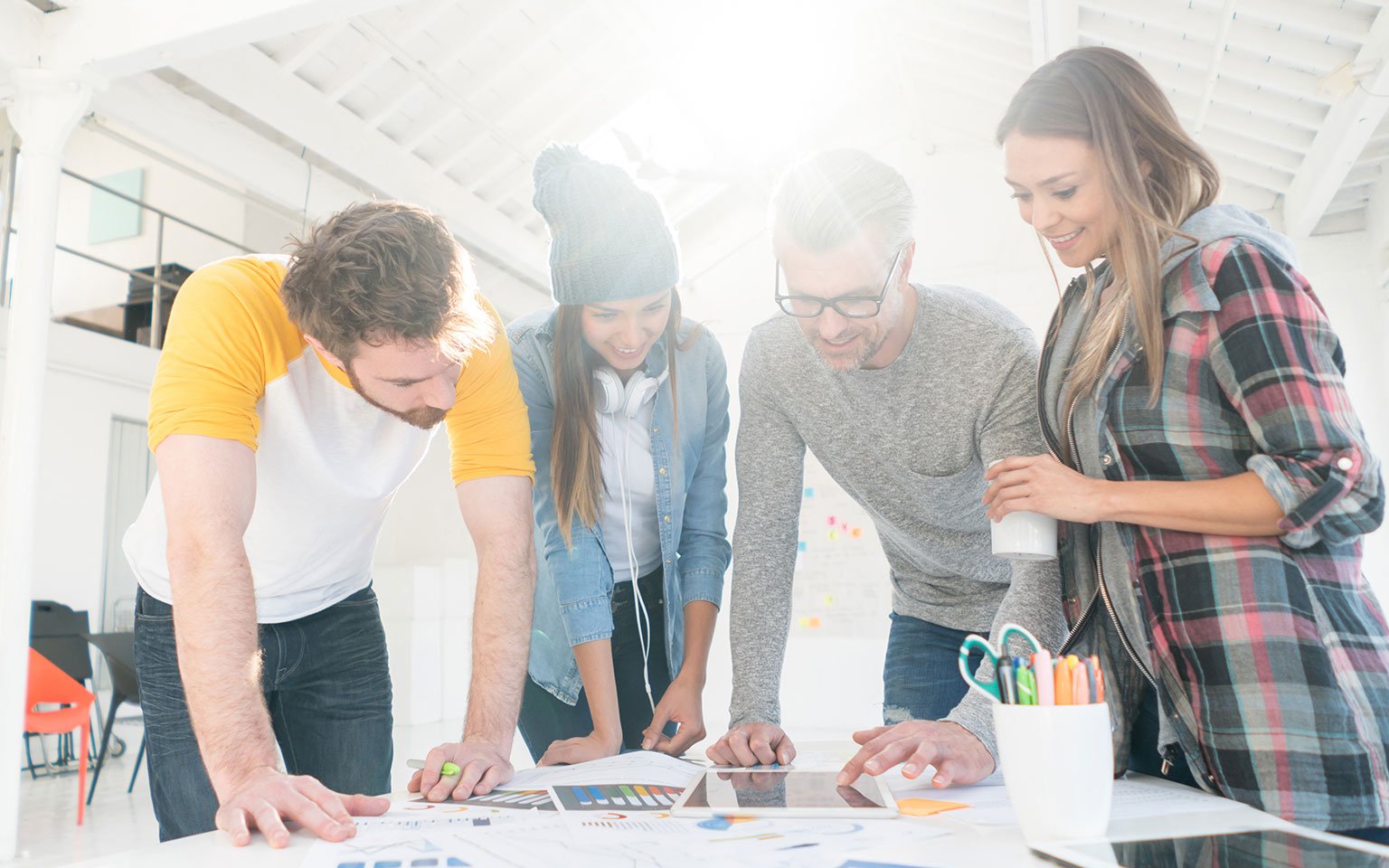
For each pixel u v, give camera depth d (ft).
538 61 18.03
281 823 2.61
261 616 4.62
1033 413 4.39
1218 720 2.99
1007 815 2.63
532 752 5.77
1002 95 20.33
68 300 27.76
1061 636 3.67
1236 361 3.04
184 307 3.75
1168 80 16.10
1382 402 17.75
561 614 5.44
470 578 26.78
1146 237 3.18
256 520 4.39
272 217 27.89
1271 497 2.93
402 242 3.47
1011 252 21.15
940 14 18.13
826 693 21.18
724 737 4.07
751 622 4.79
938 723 3.38
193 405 3.56
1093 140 3.28
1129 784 3.18
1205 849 2.05
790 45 19.25
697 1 17.21
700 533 5.53
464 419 4.24
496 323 4.31
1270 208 18.75
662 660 5.62
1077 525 3.59
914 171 21.85
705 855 2.22
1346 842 2.08
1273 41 13.98
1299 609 2.96
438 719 25.16
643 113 20.81
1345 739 2.85
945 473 4.77
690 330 5.51
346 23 15.30
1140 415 3.25
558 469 4.99
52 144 11.94
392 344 3.47
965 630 5.38
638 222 4.74
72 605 20.26
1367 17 12.73
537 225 21.84
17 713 10.89
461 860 2.25
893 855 2.16
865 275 4.00
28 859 10.94
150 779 4.51
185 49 11.76
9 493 11.22
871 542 21.44
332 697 4.89
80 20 11.95
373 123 17.39
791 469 5.06
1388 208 16.49
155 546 4.51
